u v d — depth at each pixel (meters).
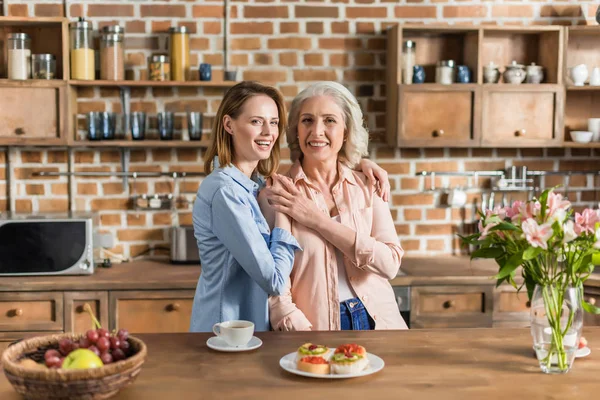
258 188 2.35
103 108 3.75
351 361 1.67
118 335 1.58
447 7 3.84
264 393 1.56
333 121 2.41
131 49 3.74
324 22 3.81
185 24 3.76
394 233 2.48
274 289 2.12
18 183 3.75
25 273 3.31
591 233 1.70
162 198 3.80
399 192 3.90
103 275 3.37
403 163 3.90
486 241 1.81
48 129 3.48
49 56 3.52
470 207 3.95
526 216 1.73
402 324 2.44
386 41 3.83
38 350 1.58
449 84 3.59
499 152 3.94
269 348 1.90
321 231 2.30
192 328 2.31
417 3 3.83
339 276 2.38
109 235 3.72
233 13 3.77
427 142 3.59
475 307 3.38
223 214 2.12
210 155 2.31
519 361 1.80
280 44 3.80
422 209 3.92
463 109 3.61
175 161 3.82
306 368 1.67
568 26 3.64
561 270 1.76
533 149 3.95
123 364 1.44
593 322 3.35
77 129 3.74
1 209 3.75
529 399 1.53
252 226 2.11
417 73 3.63
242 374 1.68
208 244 2.22
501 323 3.38
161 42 3.75
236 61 3.79
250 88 2.26
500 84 3.61
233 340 1.87
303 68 3.82
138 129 3.59
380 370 1.72
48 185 3.76
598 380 1.66
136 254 3.82
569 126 3.91
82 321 3.26
